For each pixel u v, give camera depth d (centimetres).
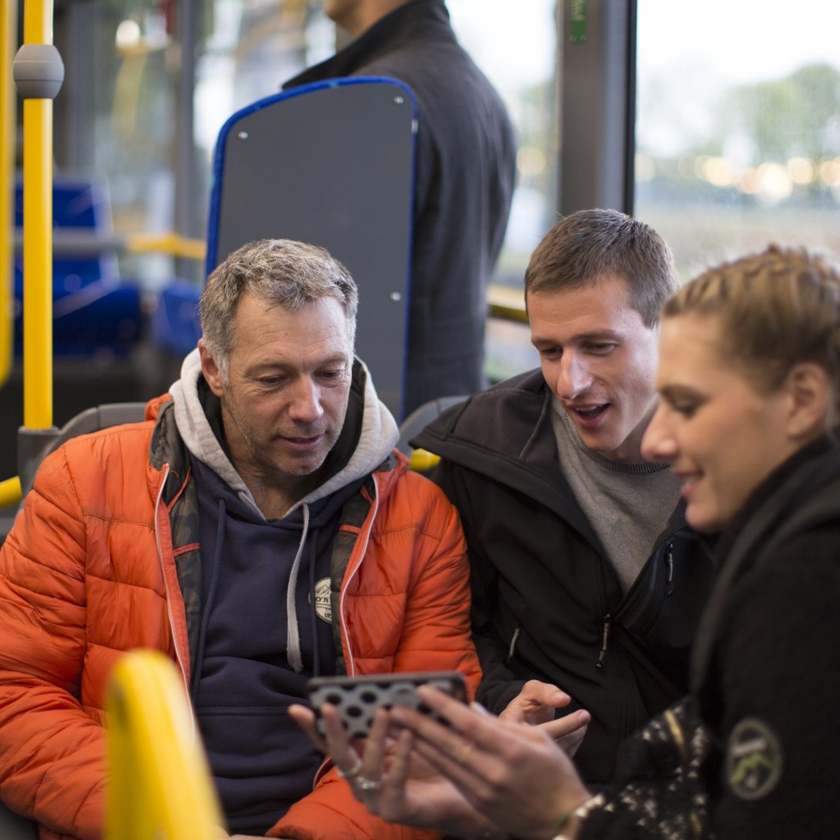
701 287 101
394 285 232
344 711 106
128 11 648
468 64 249
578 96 270
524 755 105
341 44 371
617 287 148
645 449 103
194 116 572
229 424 167
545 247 152
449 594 172
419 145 232
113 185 697
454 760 105
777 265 98
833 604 89
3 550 168
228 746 160
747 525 98
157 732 85
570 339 149
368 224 230
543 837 107
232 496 165
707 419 99
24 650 160
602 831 106
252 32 498
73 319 578
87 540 162
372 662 166
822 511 91
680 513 153
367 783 107
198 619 160
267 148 227
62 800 150
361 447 167
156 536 162
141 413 200
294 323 155
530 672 171
